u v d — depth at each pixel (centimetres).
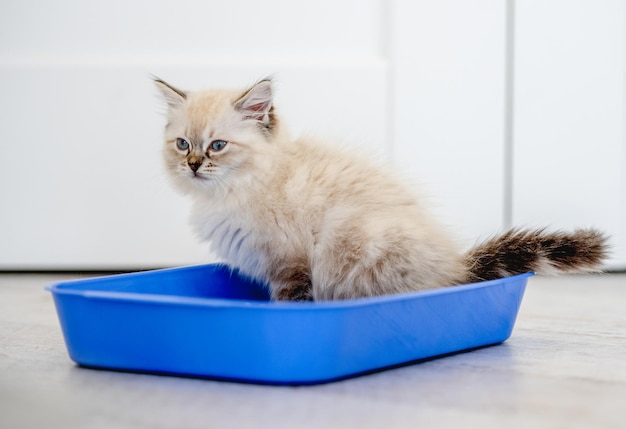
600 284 220
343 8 221
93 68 218
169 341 113
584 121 228
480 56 223
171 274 146
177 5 220
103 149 221
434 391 108
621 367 122
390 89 221
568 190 229
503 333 139
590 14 225
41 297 190
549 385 111
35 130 220
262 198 143
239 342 109
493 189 227
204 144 148
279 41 222
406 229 136
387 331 117
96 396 105
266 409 99
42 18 221
